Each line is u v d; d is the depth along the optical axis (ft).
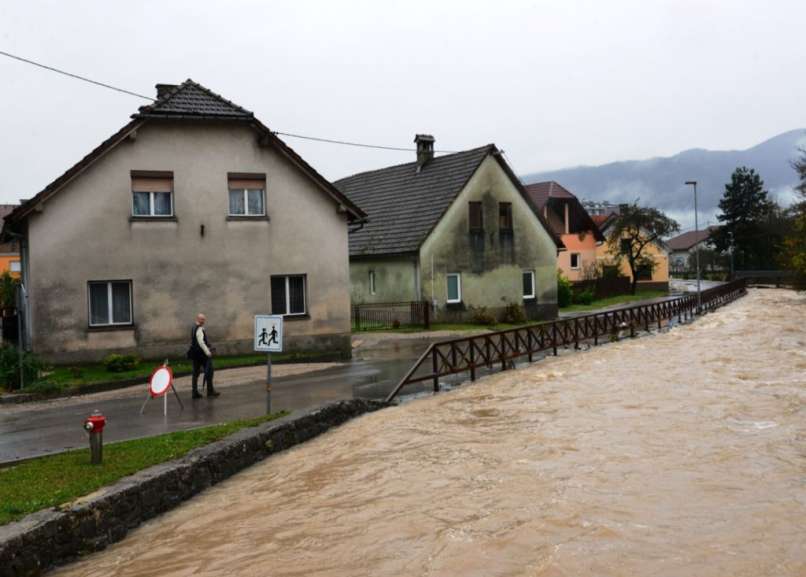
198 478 33.86
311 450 41.01
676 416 46.06
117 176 67.82
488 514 29.40
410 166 126.93
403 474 35.55
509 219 117.29
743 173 296.71
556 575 23.66
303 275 76.89
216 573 25.04
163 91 77.87
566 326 81.51
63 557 25.99
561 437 41.55
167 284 69.87
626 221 192.85
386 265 112.47
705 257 324.80
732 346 81.61
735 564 24.18
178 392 56.65
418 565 24.91
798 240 159.33
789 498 30.25
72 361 65.67
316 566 25.34
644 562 24.49
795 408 47.26
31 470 32.63
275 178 75.20
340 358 75.46
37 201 63.41
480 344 86.99
